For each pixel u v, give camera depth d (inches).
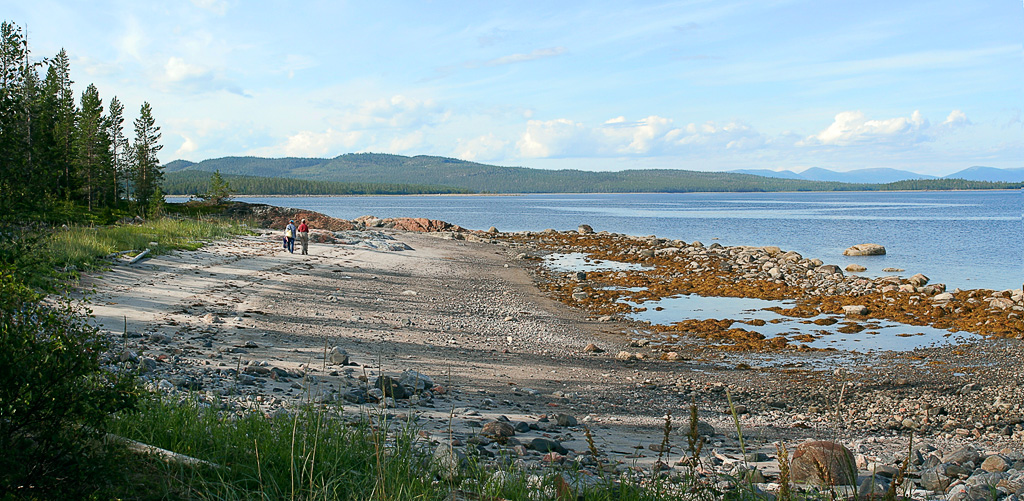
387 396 475.8
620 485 231.5
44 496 174.4
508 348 794.8
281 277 1128.8
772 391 660.7
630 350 843.4
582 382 660.1
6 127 284.2
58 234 1007.6
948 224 3907.5
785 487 176.7
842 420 555.8
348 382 526.0
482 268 1585.9
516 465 274.8
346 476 225.5
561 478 228.1
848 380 707.4
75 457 179.0
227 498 196.7
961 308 1093.8
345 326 808.3
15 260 272.8
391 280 1248.2
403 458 245.4
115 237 1187.3
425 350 730.8
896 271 1727.4
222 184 2603.3
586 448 376.8
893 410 594.2
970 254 2172.7
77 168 2373.3
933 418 566.3
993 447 457.1
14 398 172.2
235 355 589.6
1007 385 676.1
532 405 542.0
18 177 286.2
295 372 542.6
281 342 679.1
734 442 442.9
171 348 579.8
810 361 799.7
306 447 234.4
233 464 224.5
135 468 207.6
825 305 1157.1
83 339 193.3
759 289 1344.7
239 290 965.2
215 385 446.0
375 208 7263.8
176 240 1374.3
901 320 1037.2
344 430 276.7
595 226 3991.1
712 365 774.5
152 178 3031.5
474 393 559.8
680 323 1002.1
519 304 1136.8
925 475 303.7
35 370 172.9
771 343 886.4
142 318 708.7
